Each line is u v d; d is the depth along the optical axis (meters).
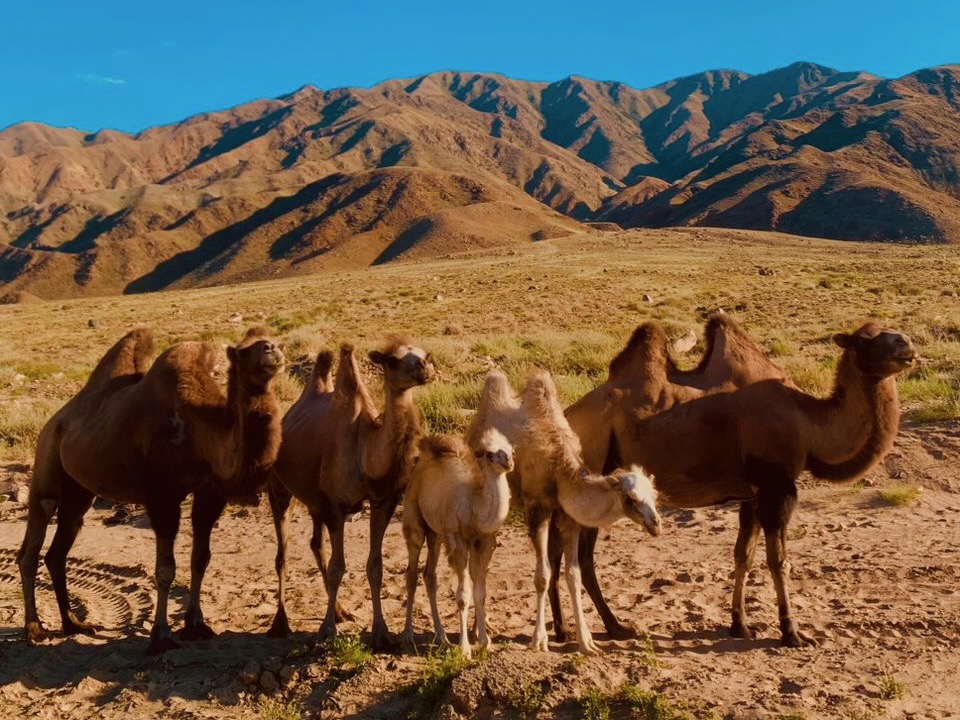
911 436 14.15
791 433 8.08
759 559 10.20
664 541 11.32
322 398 9.21
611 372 8.88
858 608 8.53
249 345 7.84
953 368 19.05
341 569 8.30
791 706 6.27
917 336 23.94
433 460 7.75
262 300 54.62
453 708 6.52
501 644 7.83
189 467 8.38
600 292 45.66
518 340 27.19
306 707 7.07
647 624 8.48
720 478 8.34
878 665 7.03
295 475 8.73
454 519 7.54
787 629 7.67
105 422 8.65
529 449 7.74
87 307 57.81
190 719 6.93
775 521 7.91
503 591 9.73
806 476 13.50
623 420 8.52
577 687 6.55
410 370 7.80
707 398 8.37
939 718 6.09
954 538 10.54
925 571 9.35
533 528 7.76
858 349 7.88
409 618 8.03
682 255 88.38
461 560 7.54
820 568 9.70
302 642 8.20
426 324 35.88
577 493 7.38
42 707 7.36
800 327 29.70
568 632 8.17
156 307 54.03
